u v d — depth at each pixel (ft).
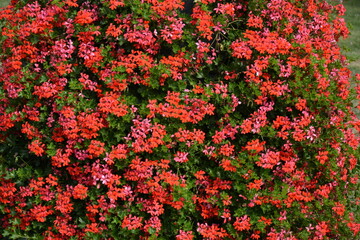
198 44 8.80
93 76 8.97
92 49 8.79
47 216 9.10
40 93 8.73
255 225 8.82
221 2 9.14
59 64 8.80
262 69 8.86
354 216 9.76
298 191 8.89
